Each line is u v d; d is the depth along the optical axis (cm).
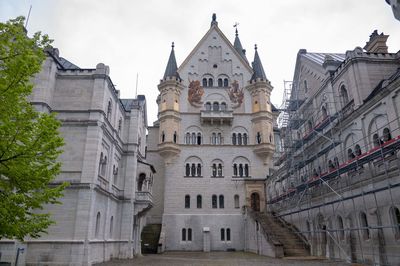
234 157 5153
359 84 2903
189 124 5297
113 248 3206
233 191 4978
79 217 2448
